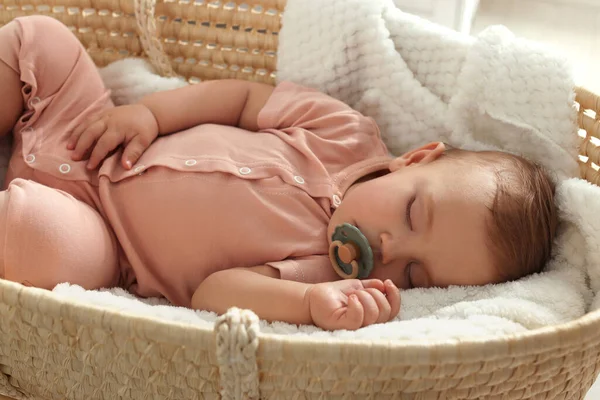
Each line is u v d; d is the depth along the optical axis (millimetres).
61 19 1317
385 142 1244
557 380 752
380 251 975
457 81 1164
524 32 2283
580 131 1138
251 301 902
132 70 1276
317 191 1049
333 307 846
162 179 1029
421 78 1221
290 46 1229
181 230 1013
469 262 952
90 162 1055
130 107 1111
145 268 1024
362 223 984
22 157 1062
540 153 1124
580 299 953
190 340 668
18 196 914
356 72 1232
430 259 957
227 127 1139
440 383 679
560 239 1043
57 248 915
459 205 953
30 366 789
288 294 882
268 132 1139
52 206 931
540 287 940
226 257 1014
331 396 676
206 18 1295
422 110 1193
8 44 1085
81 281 948
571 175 1106
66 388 773
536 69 1104
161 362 698
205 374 689
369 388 672
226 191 1017
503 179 985
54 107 1107
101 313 696
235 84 1206
